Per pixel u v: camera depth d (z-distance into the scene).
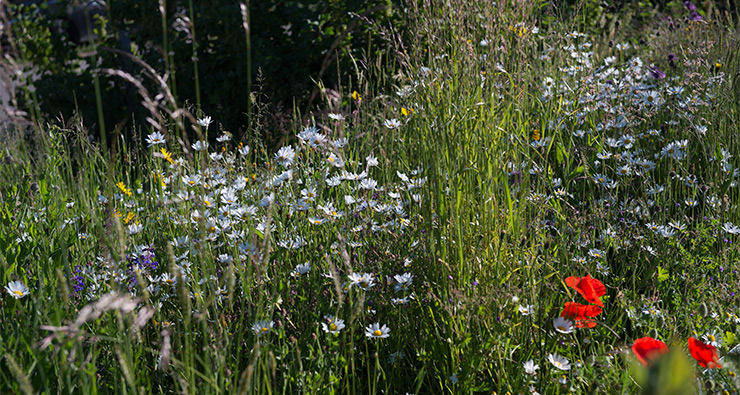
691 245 3.01
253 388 1.85
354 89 5.50
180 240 2.50
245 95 5.70
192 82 5.81
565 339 2.18
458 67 2.64
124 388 1.63
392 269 2.49
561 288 2.49
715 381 1.85
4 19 1.91
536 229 2.48
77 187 3.41
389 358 2.27
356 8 5.54
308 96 5.69
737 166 3.56
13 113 2.16
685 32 5.76
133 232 2.73
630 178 3.38
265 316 2.17
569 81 4.52
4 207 2.72
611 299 2.65
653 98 4.07
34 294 2.20
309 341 2.21
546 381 2.03
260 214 2.82
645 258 2.78
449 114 2.46
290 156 3.01
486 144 2.51
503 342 2.11
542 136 3.32
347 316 2.23
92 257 2.53
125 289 2.10
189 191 2.70
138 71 5.95
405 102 3.35
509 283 2.18
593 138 3.75
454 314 2.19
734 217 3.16
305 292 2.47
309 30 5.64
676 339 2.16
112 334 1.91
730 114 3.78
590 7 6.53
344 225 2.78
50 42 6.21
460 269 2.27
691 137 3.82
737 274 2.57
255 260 2.12
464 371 2.03
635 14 7.40
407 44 4.69
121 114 6.07
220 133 5.30
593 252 2.70
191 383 1.67
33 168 3.72
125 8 5.89
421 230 2.56
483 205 2.41
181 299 1.63
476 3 2.67
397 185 3.12
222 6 5.71
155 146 3.54
